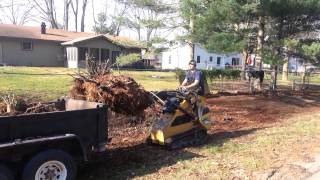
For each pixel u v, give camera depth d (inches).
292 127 267.7
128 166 174.2
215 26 418.3
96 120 158.2
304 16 491.2
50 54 1027.3
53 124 143.9
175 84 534.6
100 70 218.8
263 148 205.2
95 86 205.2
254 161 180.1
